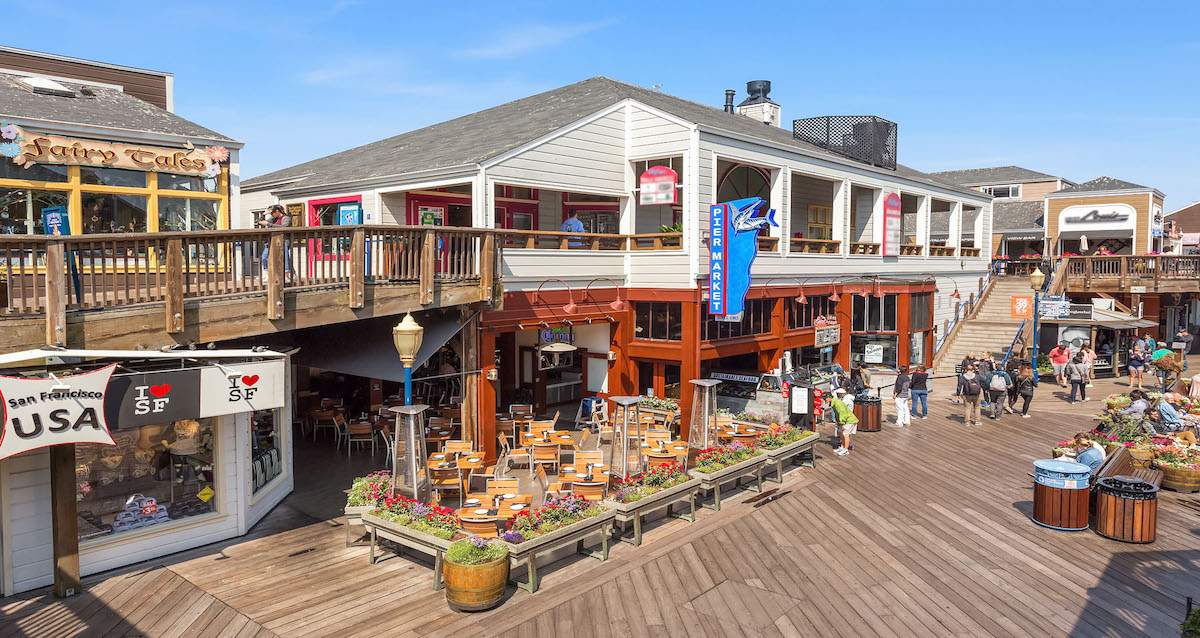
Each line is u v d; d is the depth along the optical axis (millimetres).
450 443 14516
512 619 9422
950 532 12570
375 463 16406
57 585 9734
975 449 18250
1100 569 11055
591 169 18516
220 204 14266
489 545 9906
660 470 13289
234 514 12047
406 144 23297
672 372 21391
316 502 13828
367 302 12523
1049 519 12703
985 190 54719
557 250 17500
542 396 21203
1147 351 30781
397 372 14242
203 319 10445
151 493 11180
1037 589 10383
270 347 14398
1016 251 45719
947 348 29891
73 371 9125
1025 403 21953
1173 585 10500
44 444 8812
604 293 18875
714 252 17812
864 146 25875
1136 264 33375
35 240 8875
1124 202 39969
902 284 26703
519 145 16719
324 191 19828
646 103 18953
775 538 12305
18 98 13016
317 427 18484
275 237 11078
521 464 16328
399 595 10047
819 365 24109
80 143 12312
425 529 10523
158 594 9938
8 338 8773
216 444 11891
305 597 9930
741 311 17641
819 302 23844
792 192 25984
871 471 16297
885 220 26188
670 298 18641
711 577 10766
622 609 9742
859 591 10328
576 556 11508
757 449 15219
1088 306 28578
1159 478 14320
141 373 9602
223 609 9523
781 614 9648
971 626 9344
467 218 20516
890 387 24984
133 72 19516
